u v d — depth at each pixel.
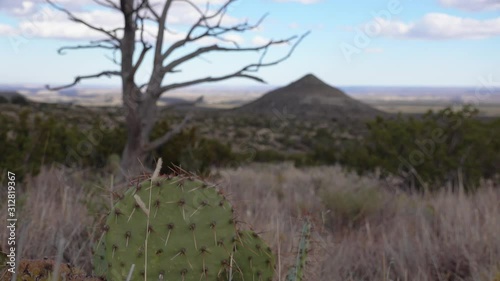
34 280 2.19
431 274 4.13
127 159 8.41
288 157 23.53
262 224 4.66
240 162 14.21
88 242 3.78
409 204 7.12
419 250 4.42
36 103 31.61
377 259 4.41
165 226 2.28
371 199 6.52
